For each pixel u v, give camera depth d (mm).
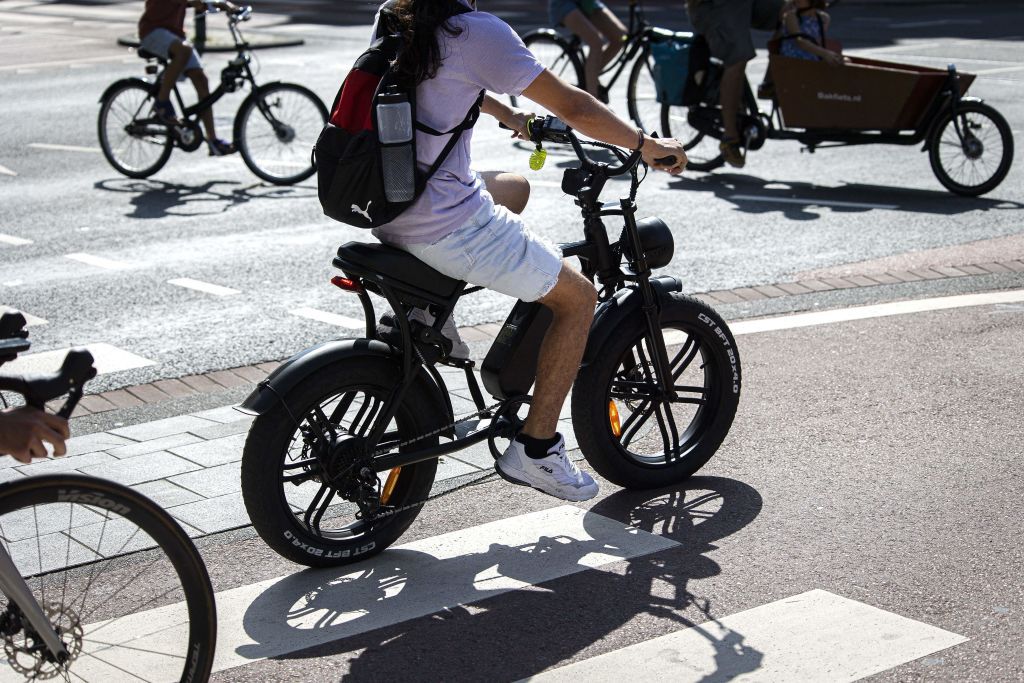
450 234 4961
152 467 6418
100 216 12609
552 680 4430
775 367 7789
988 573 5137
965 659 4500
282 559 5449
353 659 4605
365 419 5332
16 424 3547
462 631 4793
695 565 5285
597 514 5828
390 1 4879
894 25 30250
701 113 14281
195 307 9422
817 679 4379
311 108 14492
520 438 5441
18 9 39125
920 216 11984
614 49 16000
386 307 9336
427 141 4848
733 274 10031
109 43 29328
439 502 6020
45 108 19594
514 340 5461
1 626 3822
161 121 14227
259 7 37500
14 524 4188
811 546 5426
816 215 12133
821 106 13398
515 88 4863
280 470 5070
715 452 6250
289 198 13430
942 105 12820
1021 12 33281
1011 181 13406
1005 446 6484
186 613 4125
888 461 6324
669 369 5965
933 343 8188
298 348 8422
